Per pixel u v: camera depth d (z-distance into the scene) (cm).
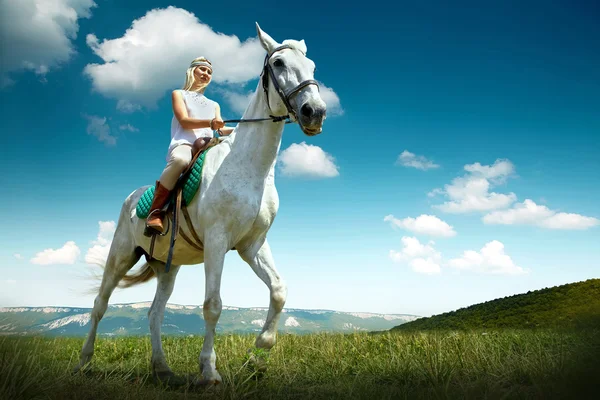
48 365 348
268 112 400
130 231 484
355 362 478
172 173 418
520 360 412
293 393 359
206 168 411
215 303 372
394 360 443
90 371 442
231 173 395
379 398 319
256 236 416
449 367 398
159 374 437
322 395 339
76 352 562
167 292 488
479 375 375
